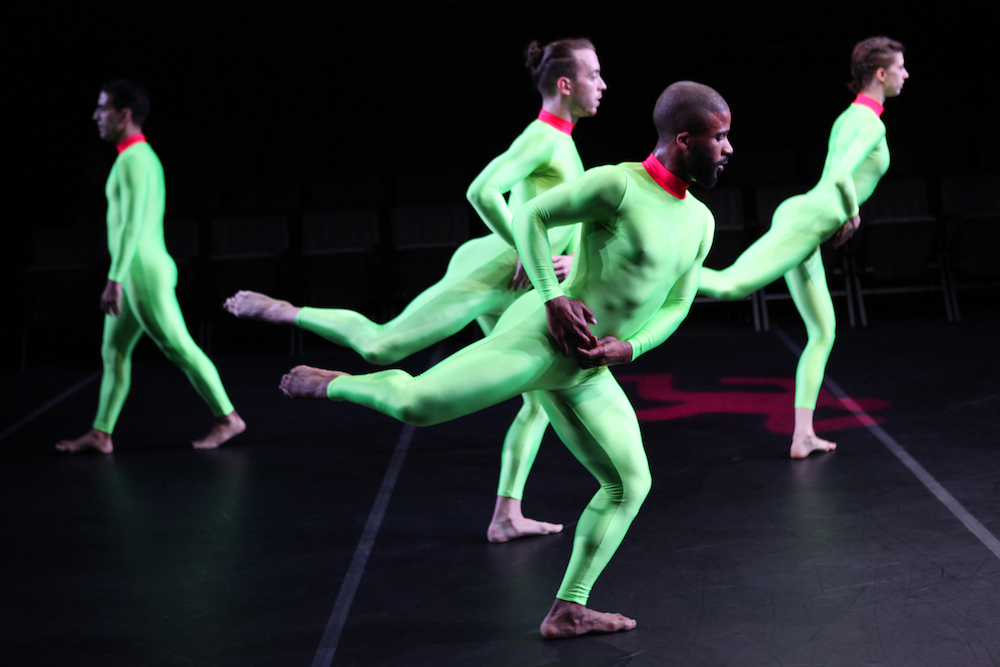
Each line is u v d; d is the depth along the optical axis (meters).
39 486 4.34
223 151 8.45
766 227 7.25
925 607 2.83
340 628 2.87
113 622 2.96
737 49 8.63
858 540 3.36
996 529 3.38
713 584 3.06
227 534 3.68
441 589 3.12
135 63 8.43
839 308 7.77
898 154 8.09
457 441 4.84
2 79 7.98
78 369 7.03
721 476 4.12
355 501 4.01
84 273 6.74
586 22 8.55
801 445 4.30
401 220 7.48
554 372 2.57
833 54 8.59
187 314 7.21
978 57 8.52
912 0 8.49
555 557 3.34
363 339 3.27
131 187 4.49
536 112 8.55
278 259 7.04
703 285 3.98
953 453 4.24
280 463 4.57
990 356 5.99
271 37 8.62
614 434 2.63
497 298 3.28
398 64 8.70
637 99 8.58
